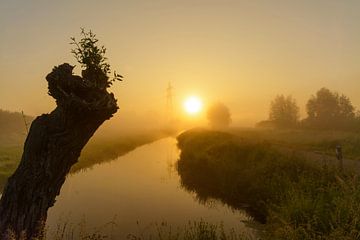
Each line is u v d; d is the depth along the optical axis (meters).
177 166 26.44
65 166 6.52
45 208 6.42
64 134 6.20
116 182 20.27
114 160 31.69
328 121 64.75
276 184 13.42
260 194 13.98
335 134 36.44
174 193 17.12
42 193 6.28
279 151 20.38
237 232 10.78
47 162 6.20
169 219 12.70
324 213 8.81
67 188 18.50
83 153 32.62
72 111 6.03
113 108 6.54
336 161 17.50
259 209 13.15
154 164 28.41
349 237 6.87
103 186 18.98
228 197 15.74
